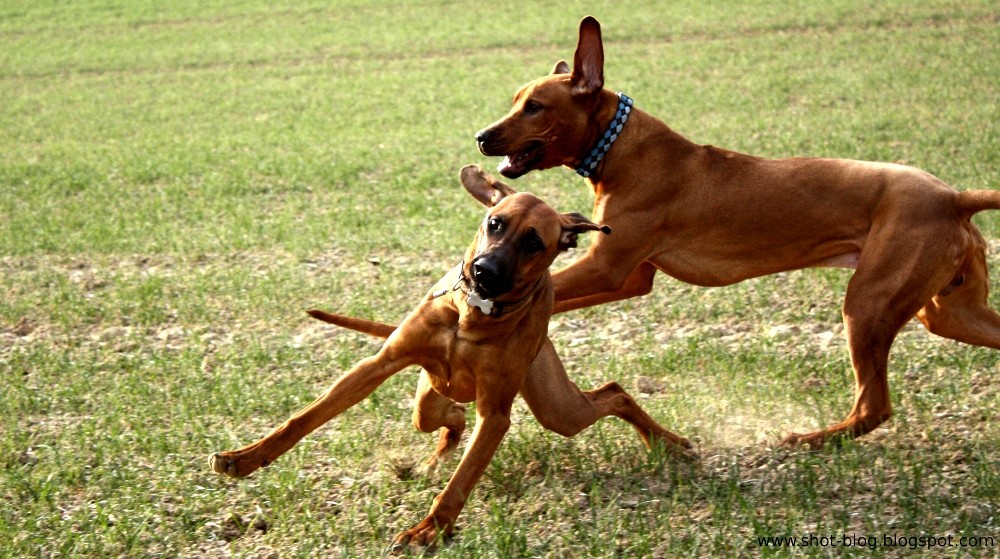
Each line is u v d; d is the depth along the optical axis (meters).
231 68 23.64
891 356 6.67
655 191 5.87
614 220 5.90
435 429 5.36
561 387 5.09
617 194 5.92
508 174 5.98
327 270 8.88
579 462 5.33
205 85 21.73
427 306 4.72
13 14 32.38
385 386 6.36
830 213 5.75
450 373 4.75
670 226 5.93
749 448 5.55
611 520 4.68
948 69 16.95
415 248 9.34
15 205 11.73
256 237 9.88
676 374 6.55
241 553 4.56
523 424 5.88
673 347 6.91
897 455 5.25
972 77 16.23
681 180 5.87
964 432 5.57
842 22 22.19
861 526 4.61
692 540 4.51
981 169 10.74
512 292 4.50
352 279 8.57
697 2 26.30
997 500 4.77
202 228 10.43
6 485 5.14
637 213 5.89
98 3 33.53
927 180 5.61
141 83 22.50
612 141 5.89
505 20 26.50
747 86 16.89
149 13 31.53
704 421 5.89
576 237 4.72
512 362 4.64
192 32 28.50
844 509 4.72
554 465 5.32
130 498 4.99
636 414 5.44
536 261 4.55
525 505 4.93
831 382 6.28
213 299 8.16
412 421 5.71
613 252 5.92
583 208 10.52
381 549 4.55
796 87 16.59
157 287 8.36
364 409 6.06
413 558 4.41
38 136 17.16
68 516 4.90
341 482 5.23
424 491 5.11
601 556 4.41
